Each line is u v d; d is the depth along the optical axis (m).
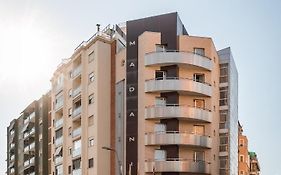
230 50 55.47
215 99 52.19
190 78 48.94
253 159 100.44
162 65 48.09
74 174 54.53
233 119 57.62
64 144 59.59
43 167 69.19
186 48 49.25
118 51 52.12
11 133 98.69
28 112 84.88
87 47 55.00
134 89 48.19
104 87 51.62
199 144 46.56
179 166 45.34
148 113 46.84
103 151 49.97
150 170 45.56
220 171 52.81
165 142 45.88
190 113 46.75
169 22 49.47
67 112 60.53
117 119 49.44
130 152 47.12
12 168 96.25
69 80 60.47
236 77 63.12
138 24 50.12
